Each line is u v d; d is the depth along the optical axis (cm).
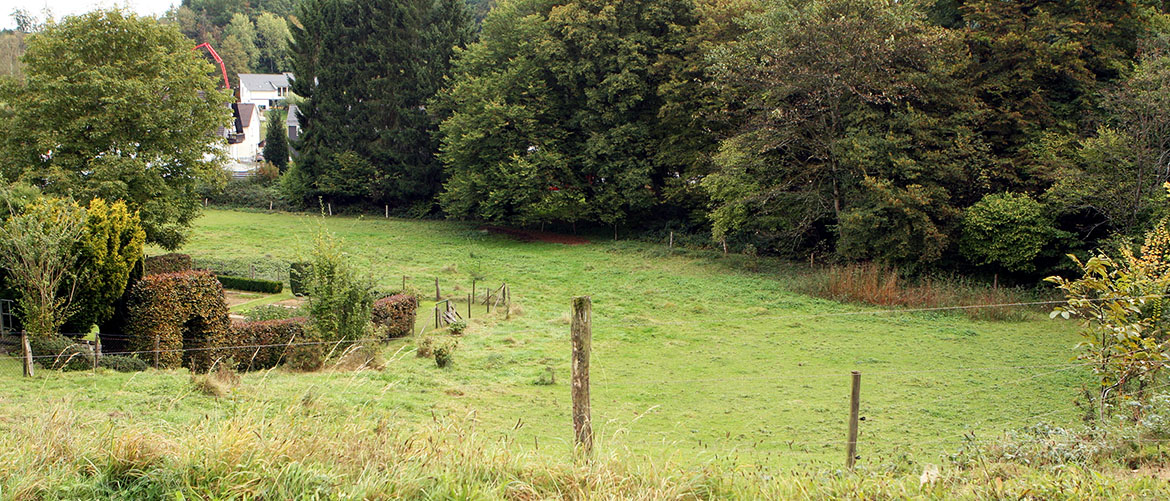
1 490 554
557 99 4294
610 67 3991
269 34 12988
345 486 584
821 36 3000
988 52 3189
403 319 2317
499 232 4612
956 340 2234
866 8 2969
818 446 1260
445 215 5169
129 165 2738
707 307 2756
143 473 600
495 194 4184
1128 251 1103
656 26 4047
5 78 2770
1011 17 3075
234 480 587
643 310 2744
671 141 4028
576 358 734
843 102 3180
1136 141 2505
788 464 1003
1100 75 3192
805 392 1686
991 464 762
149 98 2770
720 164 3341
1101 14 3028
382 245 4184
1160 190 2434
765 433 1353
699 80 3619
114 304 1794
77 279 1639
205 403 1130
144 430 671
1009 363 1956
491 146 4269
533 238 4419
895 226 2884
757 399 1622
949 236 2961
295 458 626
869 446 1256
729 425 1412
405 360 1927
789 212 3388
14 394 1164
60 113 2766
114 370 1462
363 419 743
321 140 5247
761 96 3281
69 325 1709
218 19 13150
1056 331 2328
